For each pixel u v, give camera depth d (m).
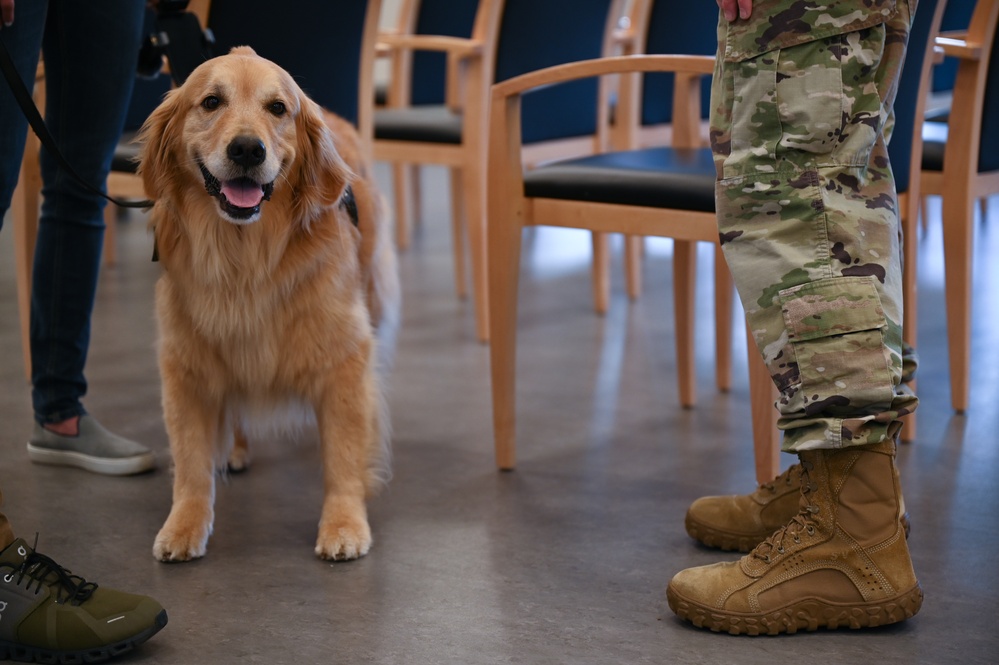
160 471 2.29
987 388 2.84
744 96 1.52
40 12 1.78
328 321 1.96
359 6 2.82
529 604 1.67
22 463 2.32
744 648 1.53
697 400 2.82
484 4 3.25
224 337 1.93
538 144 3.43
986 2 2.37
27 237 2.81
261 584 1.75
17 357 3.14
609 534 1.96
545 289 4.14
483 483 2.23
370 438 2.02
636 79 3.66
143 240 4.90
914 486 2.17
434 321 3.65
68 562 1.83
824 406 1.48
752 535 1.85
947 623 1.60
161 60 2.33
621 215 2.12
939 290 3.90
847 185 1.50
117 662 1.49
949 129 2.51
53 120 2.10
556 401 2.81
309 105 1.98
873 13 1.44
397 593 1.71
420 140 3.44
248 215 1.80
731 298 2.82
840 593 1.57
